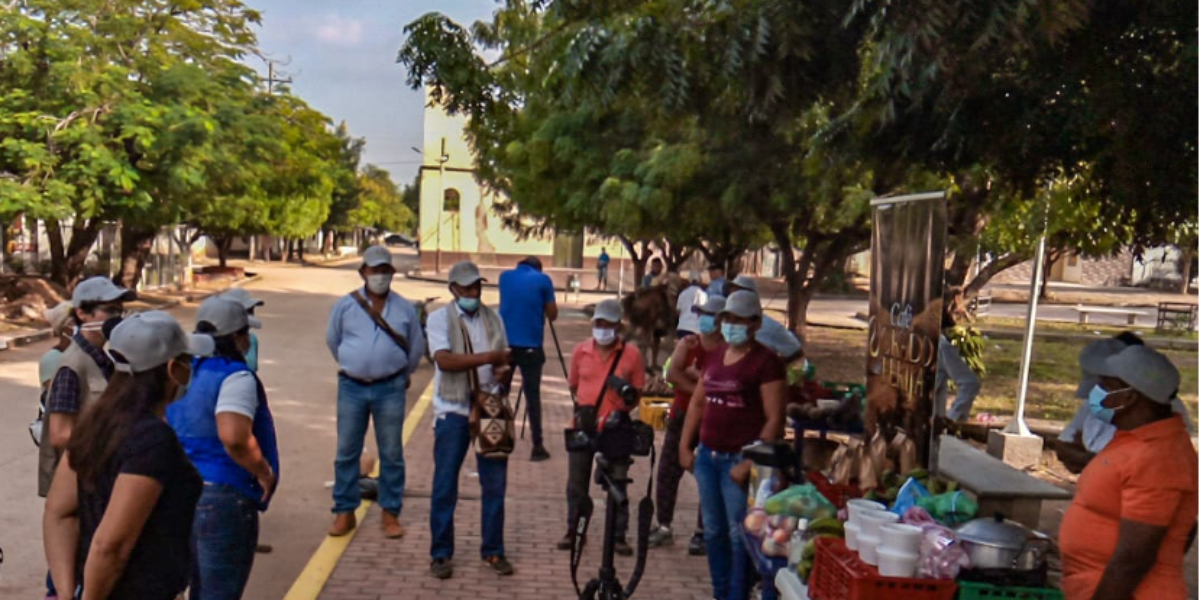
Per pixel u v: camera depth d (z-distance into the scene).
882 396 6.06
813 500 4.81
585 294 39.44
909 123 5.96
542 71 8.96
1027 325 10.19
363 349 6.64
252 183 25.84
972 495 6.11
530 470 9.21
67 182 18.36
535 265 9.75
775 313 28.39
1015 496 6.00
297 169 31.78
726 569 5.61
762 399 5.38
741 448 5.39
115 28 19.73
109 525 2.81
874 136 6.08
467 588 6.01
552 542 7.00
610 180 14.12
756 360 5.39
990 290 42.66
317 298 31.83
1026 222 10.42
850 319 30.14
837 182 11.07
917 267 5.55
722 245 21.48
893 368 5.89
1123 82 5.20
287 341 19.72
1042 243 9.95
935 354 5.28
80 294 4.55
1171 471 3.36
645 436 4.92
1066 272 56.72
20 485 8.05
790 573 4.59
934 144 5.74
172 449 2.95
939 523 4.30
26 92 18.19
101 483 2.91
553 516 7.68
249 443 4.32
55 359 5.15
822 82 5.81
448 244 44.28
